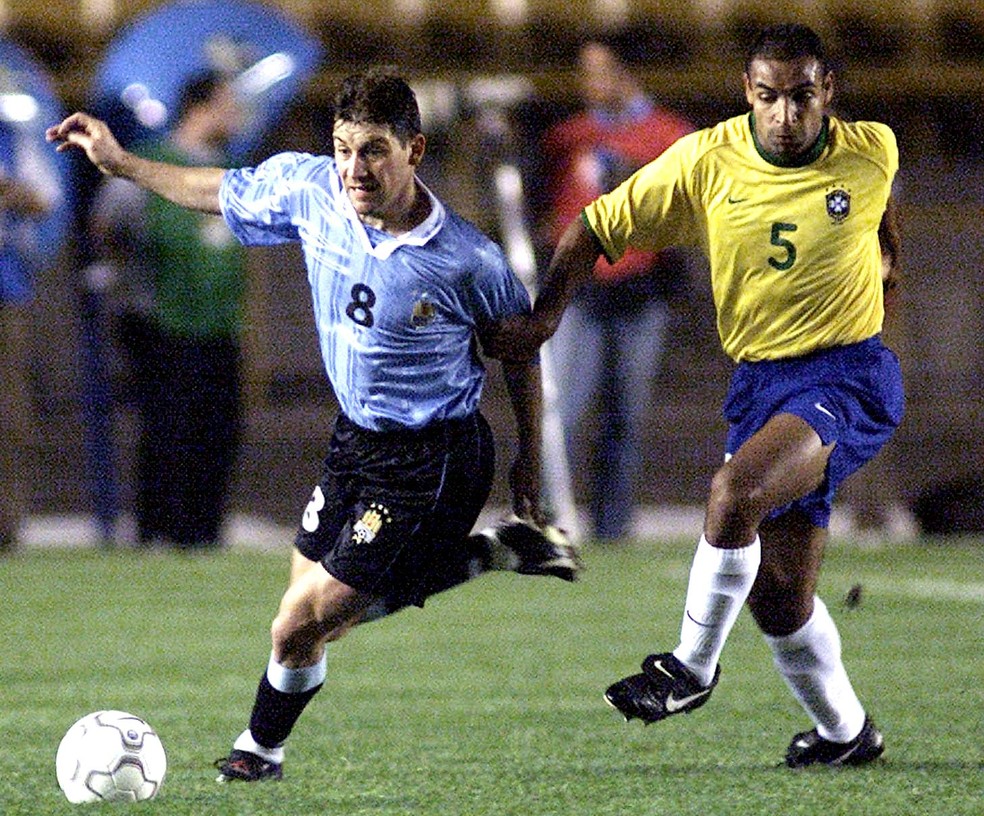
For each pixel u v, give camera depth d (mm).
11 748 19703
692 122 58469
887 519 46094
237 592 34312
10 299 40094
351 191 16500
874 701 22406
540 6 58125
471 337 17234
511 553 17438
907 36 59250
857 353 17719
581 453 46906
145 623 30484
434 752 19328
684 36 58125
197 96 38188
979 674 24594
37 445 52875
